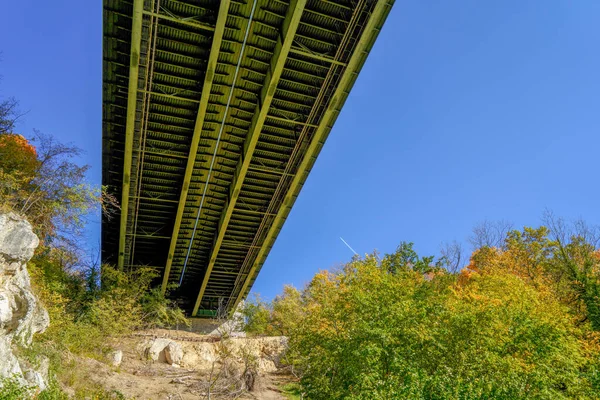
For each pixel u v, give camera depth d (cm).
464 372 1195
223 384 1961
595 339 1695
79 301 2342
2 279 1260
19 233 1296
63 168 1841
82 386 1518
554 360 1352
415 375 1011
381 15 1891
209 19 1895
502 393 1079
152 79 2067
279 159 2538
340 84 2108
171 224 2856
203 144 2431
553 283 2422
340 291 1688
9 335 1238
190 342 2602
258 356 2652
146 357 2377
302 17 1933
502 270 2455
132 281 2895
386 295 1439
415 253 2402
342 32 1980
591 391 1258
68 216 1830
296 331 1756
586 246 2578
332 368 1481
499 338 1373
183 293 3628
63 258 2195
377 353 1229
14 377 1037
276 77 2048
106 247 2992
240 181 2539
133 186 2491
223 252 3162
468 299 1678
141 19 1755
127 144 2217
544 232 2716
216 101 2225
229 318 3350
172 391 1806
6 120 1816
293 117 2325
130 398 1579
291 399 1986
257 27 1956
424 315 1352
